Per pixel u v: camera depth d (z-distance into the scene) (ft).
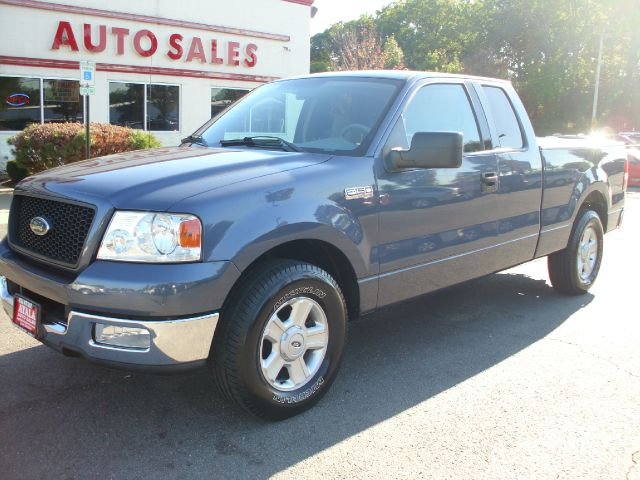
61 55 51.24
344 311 11.90
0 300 11.83
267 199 10.51
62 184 10.73
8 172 45.80
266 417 10.96
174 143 59.26
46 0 49.85
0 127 49.21
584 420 11.55
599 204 20.31
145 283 9.33
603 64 134.62
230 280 9.88
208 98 60.90
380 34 180.75
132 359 9.61
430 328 16.74
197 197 9.92
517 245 16.35
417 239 13.23
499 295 20.02
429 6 180.24
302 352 11.29
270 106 14.79
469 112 15.24
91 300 9.58
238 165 11.27
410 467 9.90
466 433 11.01
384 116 12.91
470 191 14.38
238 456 10.10
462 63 155.84
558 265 19.15
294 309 11.03
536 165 16.69
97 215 9.79
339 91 14.10
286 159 11.85
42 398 11.92
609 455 10.36
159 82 57.26
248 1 62.23
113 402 11.83
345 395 12.44
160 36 56.80
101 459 9.89
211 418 11.31
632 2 127.24
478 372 13.73
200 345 9.79
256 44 63.52
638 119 139.85
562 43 134.72
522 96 140.87
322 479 9.53
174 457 10.02
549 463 10.09
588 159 19.17
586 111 138.51
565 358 14.61
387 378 13.33
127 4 54.29
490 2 145.48
